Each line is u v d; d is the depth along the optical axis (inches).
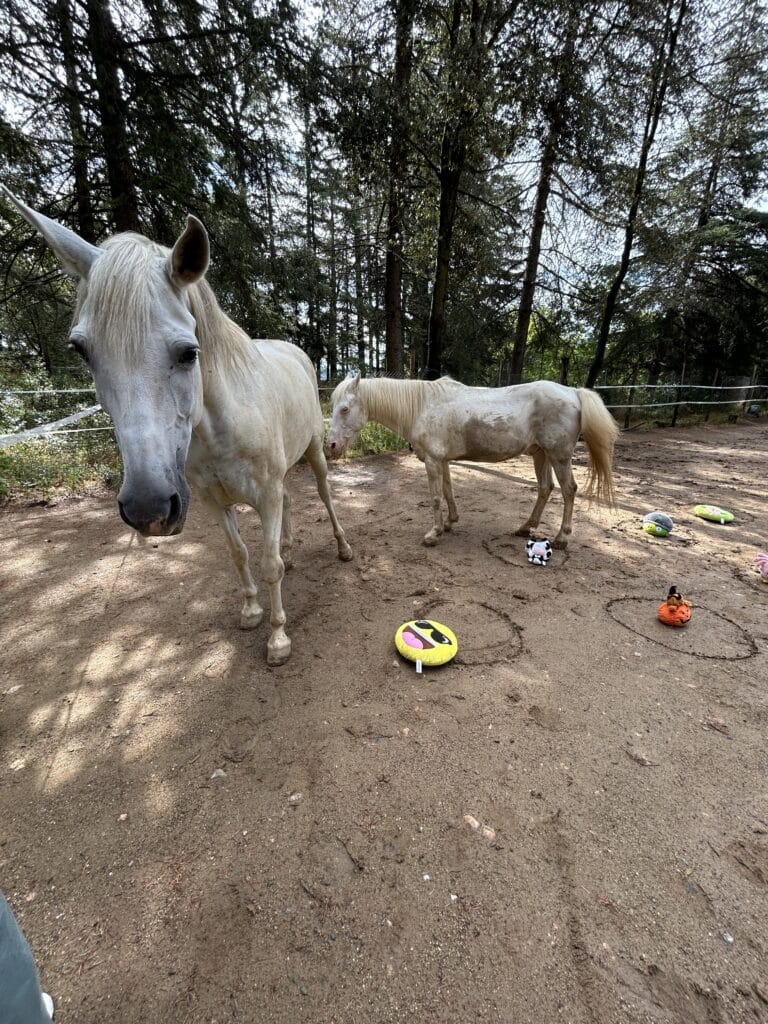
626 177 316.2
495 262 455.2
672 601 107.3
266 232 305.0
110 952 46.6
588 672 90.7
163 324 49.0
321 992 43.5
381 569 135.0
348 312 664.4
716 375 520.7
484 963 45.7
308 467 263.4
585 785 65.9
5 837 58.7
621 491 221.9
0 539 154.3
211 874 54.0
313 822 60.3
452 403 139.7
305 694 84.5
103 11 201.3
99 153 213.0
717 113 367.2
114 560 139.9
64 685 87.1
